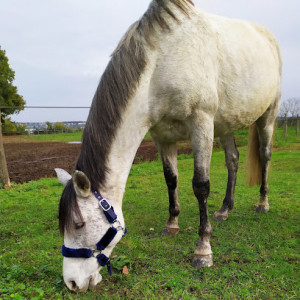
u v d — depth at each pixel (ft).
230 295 6.61
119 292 6.91
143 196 16.16
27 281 7.34
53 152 43.50
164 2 7.52
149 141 54.90
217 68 8.36
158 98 7.52
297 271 7.73
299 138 48.80
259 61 9.81
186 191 16.92
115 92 6.79
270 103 11.30
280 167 24.79
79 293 6.76
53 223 12.03
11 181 22.24
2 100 87.86
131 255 8.77
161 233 10.54
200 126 7.97
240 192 16.48
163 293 6.81
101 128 6.65
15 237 10.64
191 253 8.88
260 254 8.72
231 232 10.50
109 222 6.43
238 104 9.20
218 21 9.12
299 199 14.76
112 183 6.77
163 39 7.43
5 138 73.31
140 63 7.09
